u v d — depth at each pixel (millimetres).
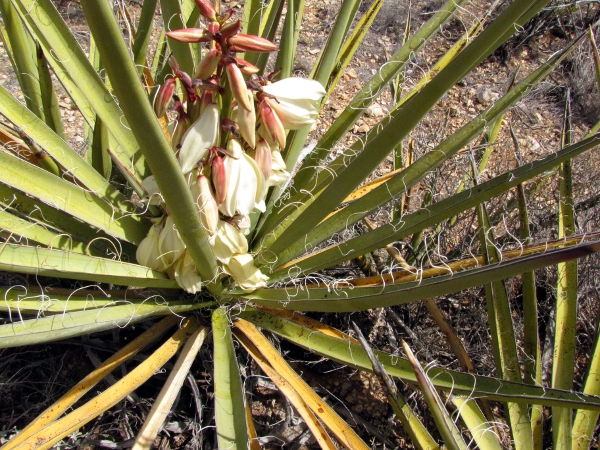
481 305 915
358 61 1494
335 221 670
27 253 547
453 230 1010
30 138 625
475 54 409
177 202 469
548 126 1346
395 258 812
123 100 363
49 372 757
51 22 582
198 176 559
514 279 951
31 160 747
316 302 609
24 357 762
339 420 577
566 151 505
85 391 583
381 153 504
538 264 430
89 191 636
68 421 533
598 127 775
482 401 711
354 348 623
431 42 1550
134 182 638
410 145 904
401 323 818
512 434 643
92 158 770
